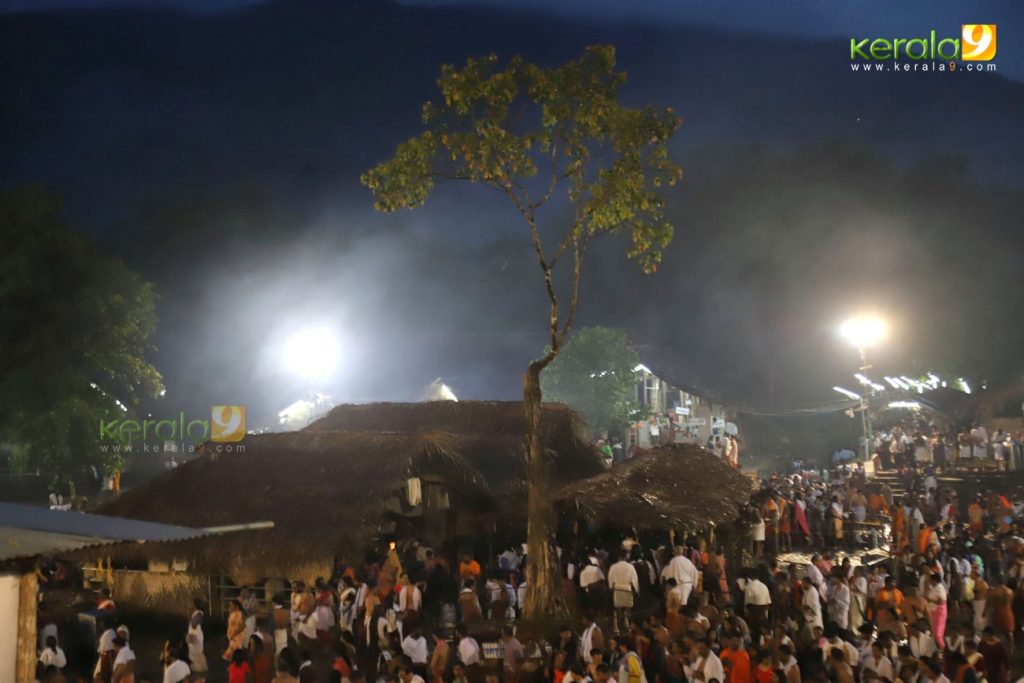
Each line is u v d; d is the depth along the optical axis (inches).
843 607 776.9
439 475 1009.5
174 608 893.2
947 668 622.5
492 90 831.1
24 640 446.9
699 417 1975.9
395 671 562.6
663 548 935.0
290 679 565.3
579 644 689.0
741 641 594.9
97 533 434.0
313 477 943.0
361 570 888.3
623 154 839.1
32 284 1200.2
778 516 1157.1
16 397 1203.9
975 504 1256.2
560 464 1150.3
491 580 893.2
